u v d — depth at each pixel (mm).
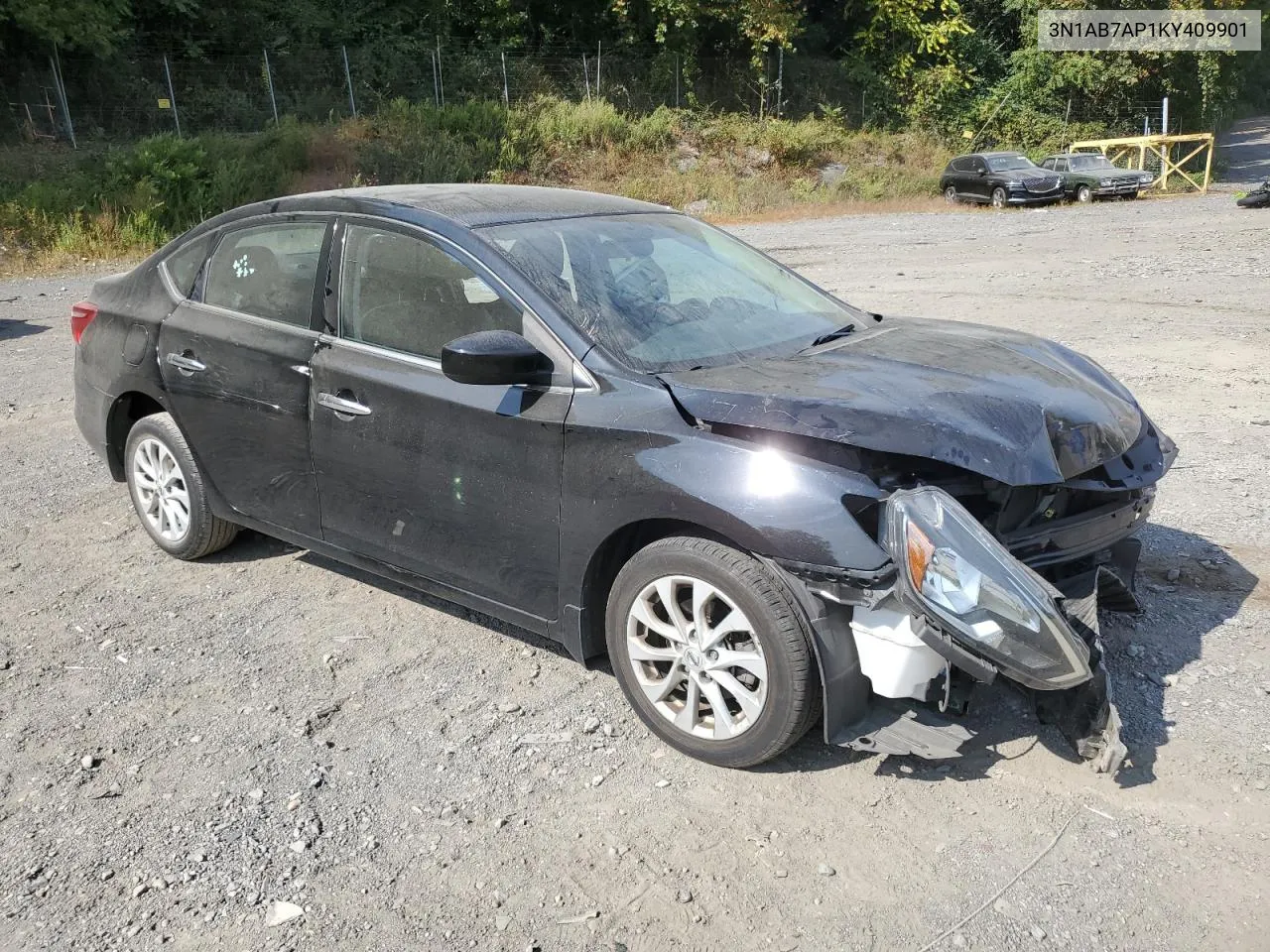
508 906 2629
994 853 2746
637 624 3275
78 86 25266
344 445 3861
